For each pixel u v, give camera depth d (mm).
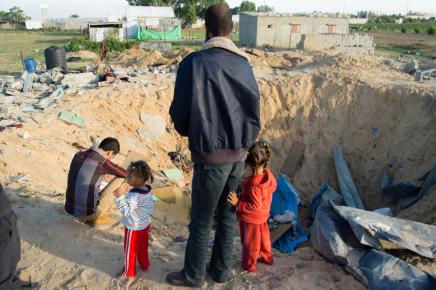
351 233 4520
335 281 4141
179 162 12664
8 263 3201
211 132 3182
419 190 10352
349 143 13922
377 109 14008
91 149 5246
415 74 15258
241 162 3535
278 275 4230
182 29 72875
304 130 14617
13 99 13211
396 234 4246
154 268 4379
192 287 3936
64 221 5516
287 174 13594
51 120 11219
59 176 8727
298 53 28875
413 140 12422
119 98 13633
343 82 15156
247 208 4066
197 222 3623
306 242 5656
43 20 87812
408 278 3811
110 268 4398
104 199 5434
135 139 12727
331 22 38406
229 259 3939
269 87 15672
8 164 7895
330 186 12453
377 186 12445
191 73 3137
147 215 4051
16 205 5961
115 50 34531
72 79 15883
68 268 4410
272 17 37344
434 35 60094
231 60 3201
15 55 31750
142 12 49875
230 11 3293
